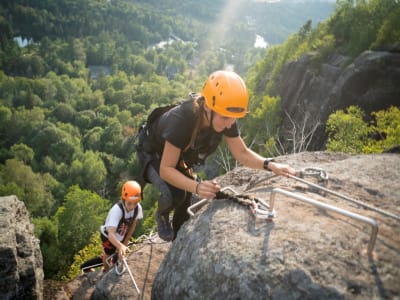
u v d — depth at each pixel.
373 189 2.71
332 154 4.57
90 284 5.50
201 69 185.88
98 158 67.88
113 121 83.56
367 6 45.78
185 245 2.54
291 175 2.79
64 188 56.25
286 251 2.02
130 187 4.82
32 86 113.12
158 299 2.56
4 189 45.62
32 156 68.75
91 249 21.36
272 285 1.90
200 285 2.20
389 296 1.73
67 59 163.00
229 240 2.24
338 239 2.05
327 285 1.81
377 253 1.96
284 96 44.81
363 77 31.16
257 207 2.40
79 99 111.06
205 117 2.59
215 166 37.59
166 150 2.61
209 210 2.70
